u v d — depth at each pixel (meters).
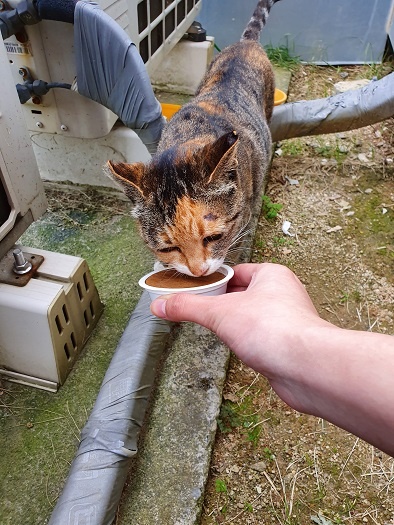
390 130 0.96
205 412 0.51
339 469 0.49
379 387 0.20
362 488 0.47
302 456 0.49
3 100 0.46
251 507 0.46
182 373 0.54
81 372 0.55
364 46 1.17
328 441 0.51
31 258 0.53
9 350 0.52
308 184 0.84
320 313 0.63
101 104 0.64
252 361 0.26
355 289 0.67
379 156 0.90
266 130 0.69
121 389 0.48
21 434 0.49
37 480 0.46
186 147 0.46
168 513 0.44
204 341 0.57
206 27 1.17
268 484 0.47
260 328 0.25
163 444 0.48
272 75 0.77
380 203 0.80
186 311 0.30
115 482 0.43
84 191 0.79
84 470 0.43
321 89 1.09
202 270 0.44
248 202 0.55
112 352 0.57
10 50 0.60
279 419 0.52
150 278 0.43
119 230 0.73
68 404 0.52
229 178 0.44
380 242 0.74
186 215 0.42
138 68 0.58
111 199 0.78
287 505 0.46
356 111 0.81
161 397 0.52
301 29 1.16
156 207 0.43
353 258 0.71
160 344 0.53
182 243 0.44
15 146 0.49
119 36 0.56
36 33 0.59
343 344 0.22
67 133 0.70
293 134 0.85
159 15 0.77
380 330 0.62
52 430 0.50
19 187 0.51
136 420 0.47
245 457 0.49
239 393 0.54
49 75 0.63
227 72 0.66
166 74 1.02
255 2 1.11
